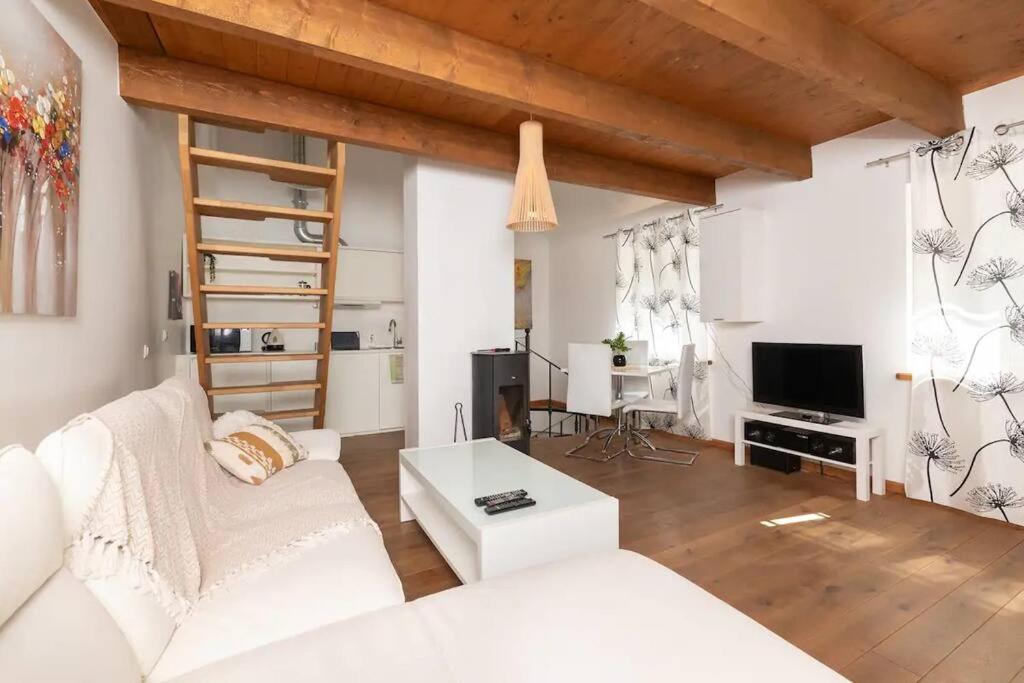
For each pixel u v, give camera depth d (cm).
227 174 496
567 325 674
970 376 287
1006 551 240
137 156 257
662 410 421
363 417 513
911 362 315
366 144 304
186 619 121
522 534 179
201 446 203
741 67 260
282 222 523
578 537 192
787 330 396
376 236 578
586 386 425
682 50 243
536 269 702
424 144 316
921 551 241
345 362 504
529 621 108
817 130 347
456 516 193
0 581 70
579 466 393
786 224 396
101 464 112
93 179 196
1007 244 274
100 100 206
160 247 318
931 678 154
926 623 182
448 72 221
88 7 196
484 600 117
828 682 90
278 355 330
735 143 329
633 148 378
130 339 244
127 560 109
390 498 319
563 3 207
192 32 222
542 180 273
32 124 141
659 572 132
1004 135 275
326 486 214
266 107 267
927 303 306
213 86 253
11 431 135
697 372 471
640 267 542
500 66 236
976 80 276
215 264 473
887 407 334
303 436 293
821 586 209
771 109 312
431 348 371
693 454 428
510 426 383
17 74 133
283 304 509
